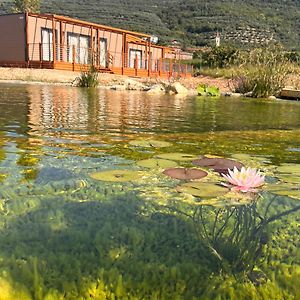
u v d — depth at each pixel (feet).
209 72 62.49
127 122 11.10
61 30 57.93
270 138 8.90
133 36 70.08
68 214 3.63
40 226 3.36
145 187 4.44
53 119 11.02
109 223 3.44
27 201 3.94
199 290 2.59
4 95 20.57
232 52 67.31
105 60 64.54
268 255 2.98
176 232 3.29
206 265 2.84
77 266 2.78
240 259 2.92
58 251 2.96
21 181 4.61
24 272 2.68
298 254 2.99
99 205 3.86
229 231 3.31
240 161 6.02
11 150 6.38
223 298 2.52
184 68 64.08
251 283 2.66
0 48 58.95
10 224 3.39
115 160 5.81
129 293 2.54
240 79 34.45
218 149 7.13
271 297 2.54
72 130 8.99
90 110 14.11
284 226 3.43
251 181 4.45
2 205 3.82
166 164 5.60
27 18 55.42
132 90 32.53
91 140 7.65
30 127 9.23
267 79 31.07
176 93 31.27
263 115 15.60
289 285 2.65
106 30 63.21
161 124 11.02
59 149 6.59
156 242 3.12
